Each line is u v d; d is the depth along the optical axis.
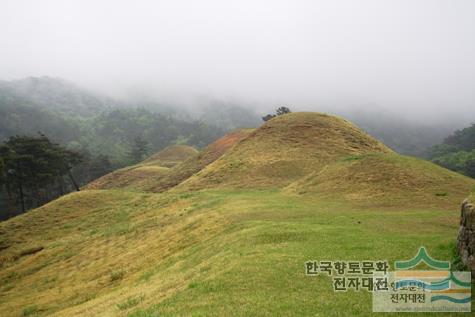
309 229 20.39
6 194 98.38
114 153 195.25
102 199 56.94
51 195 108.56
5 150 74.00
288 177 50.12
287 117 68.94
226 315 10.52
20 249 42.06
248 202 32.81
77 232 44.78
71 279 29.53
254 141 63.75
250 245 18.67
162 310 11.81
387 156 39.91
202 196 42.62
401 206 28.70
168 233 30.39
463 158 159.25
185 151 130.88
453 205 28.61
